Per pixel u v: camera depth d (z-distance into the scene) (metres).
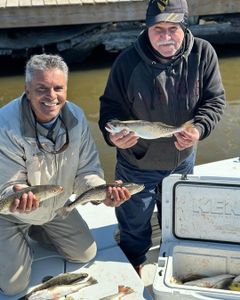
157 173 3.05
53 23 8.91
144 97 2.89
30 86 2.50
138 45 2.86
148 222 3.15
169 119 2.94
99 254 3.09
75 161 2.80
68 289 2.72
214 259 2.75
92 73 9.20
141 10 9.09
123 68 2.91
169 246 2.75
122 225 3.15
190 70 2.87
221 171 3.98
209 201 2.69
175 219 2.77
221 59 9.68
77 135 2.74
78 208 3.60
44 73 2.46
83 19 9.00
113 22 9.41
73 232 2.94
